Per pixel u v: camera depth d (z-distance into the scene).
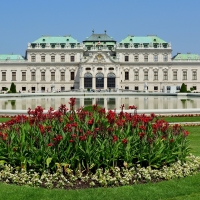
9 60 160.88
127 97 104.69
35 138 17.19
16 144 17.12
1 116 41.38
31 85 161.50
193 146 25.45
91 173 16.45
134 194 14.67
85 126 18.56
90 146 16.67
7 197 14.25
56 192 14.77
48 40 162.25
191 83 162.75
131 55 161.62
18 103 75.94
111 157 16.81
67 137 16.98
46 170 16.28
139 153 17.31
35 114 19.58
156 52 161.50
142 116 20.03
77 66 161.12
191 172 17.48
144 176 16.47
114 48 166.88
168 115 42.34
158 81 162.12
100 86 156.62
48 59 161.25
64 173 16.56
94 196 14.41
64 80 161.62
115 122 19.16
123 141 17.05
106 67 156.00
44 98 99.50
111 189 15.18
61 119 19.19
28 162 16.38
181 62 161.75
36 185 15.65
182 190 15.20
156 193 14.82
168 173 16.72
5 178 16.45
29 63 160.88
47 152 16.44
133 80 161.88
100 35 173.25
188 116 42.25
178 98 97.94
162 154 17.42
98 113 21.00
